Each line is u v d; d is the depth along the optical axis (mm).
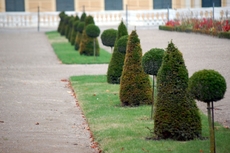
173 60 17797
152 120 21141
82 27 49188
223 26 52906
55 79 34219
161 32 63062
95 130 20109
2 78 34781
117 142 17922
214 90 15305
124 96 24234
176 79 17672
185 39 51625
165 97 17781
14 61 44375
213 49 42375
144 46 47500
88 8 94750
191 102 17703
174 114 17641
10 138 19562
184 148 16562
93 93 28000
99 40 60000
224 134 18047
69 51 50188
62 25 69500
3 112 24109
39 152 17750
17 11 93000
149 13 82562
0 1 92000
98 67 39219
